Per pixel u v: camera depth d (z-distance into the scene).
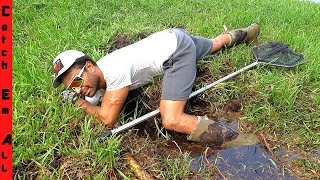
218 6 2.96
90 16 2.39
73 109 1.50
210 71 1.89
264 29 2.45
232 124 1.68
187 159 1.47
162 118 1.52
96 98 1.59
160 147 1.54
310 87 1.84
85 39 2.09
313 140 1.58
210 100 1.79
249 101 1.77
